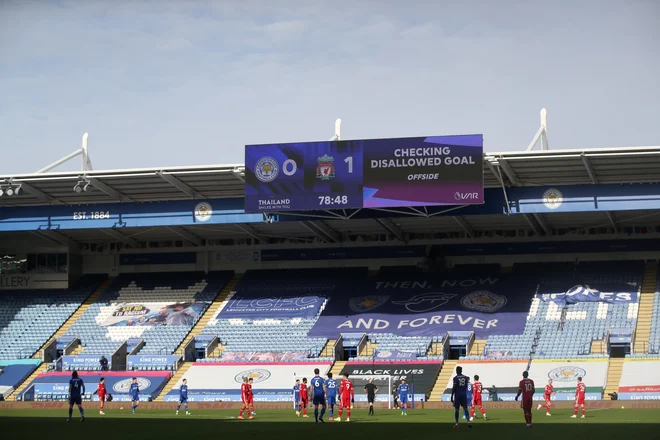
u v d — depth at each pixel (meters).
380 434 32.34
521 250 74.88
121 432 34.66
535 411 49.75
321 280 78.00
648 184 59.28
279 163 61.62
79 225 69.25
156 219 68.00
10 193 64.81
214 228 76.56
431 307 70.62
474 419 42.03
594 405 53.19
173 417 46.78
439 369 61.31
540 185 61.34
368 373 61.56
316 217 64.88
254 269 81.56
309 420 42.62
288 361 65.75
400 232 75.00
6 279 83.50
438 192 58.94
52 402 62.53
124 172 63.25
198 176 64.00
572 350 62.09
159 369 67.75
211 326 73.25
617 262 72.06
